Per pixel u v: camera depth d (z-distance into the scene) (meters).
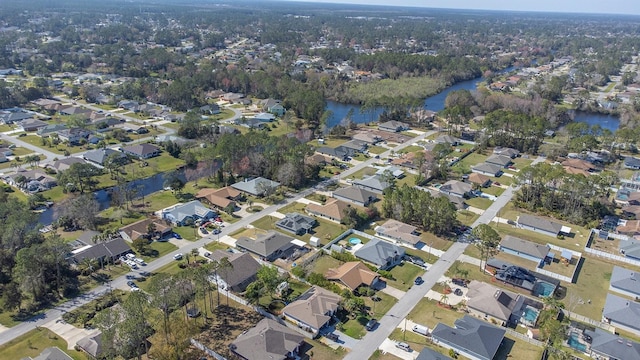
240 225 122.94
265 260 105.94
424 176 156.38
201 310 87.44
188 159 166.12
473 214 133.00
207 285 84.44
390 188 141.00
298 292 94.62
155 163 165.38
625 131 182.00
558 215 131.00
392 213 129.00
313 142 195.12
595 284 100.50
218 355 75.50
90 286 94.62
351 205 135.25
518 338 82.62
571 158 176.38
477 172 164.12
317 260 106.94
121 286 94.75
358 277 97.25
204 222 123.81
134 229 114.50
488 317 87.62
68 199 132.62
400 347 79.38
